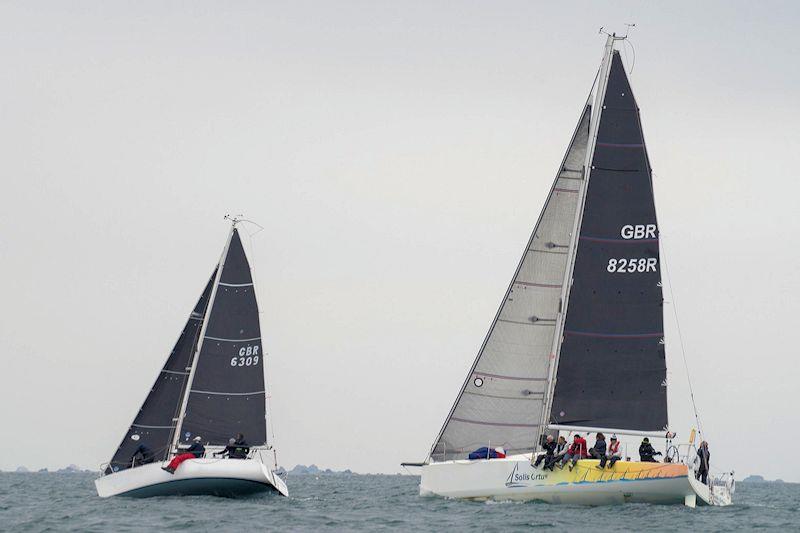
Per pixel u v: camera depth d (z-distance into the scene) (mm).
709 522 130375
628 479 139500
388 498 185500
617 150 150625
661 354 148250
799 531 125625
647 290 149000
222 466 151250
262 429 160875
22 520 129875
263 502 154125
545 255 155500
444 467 149250
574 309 150250
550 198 156250
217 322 161375
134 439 161125
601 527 121750
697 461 148750
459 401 154750
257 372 161500
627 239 149750
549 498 142875
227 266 162250
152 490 152375
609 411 148625
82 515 132250
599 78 151625
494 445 153750
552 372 151375
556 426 149625
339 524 125625
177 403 162125
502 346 154875
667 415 147500
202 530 118062
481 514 133875
